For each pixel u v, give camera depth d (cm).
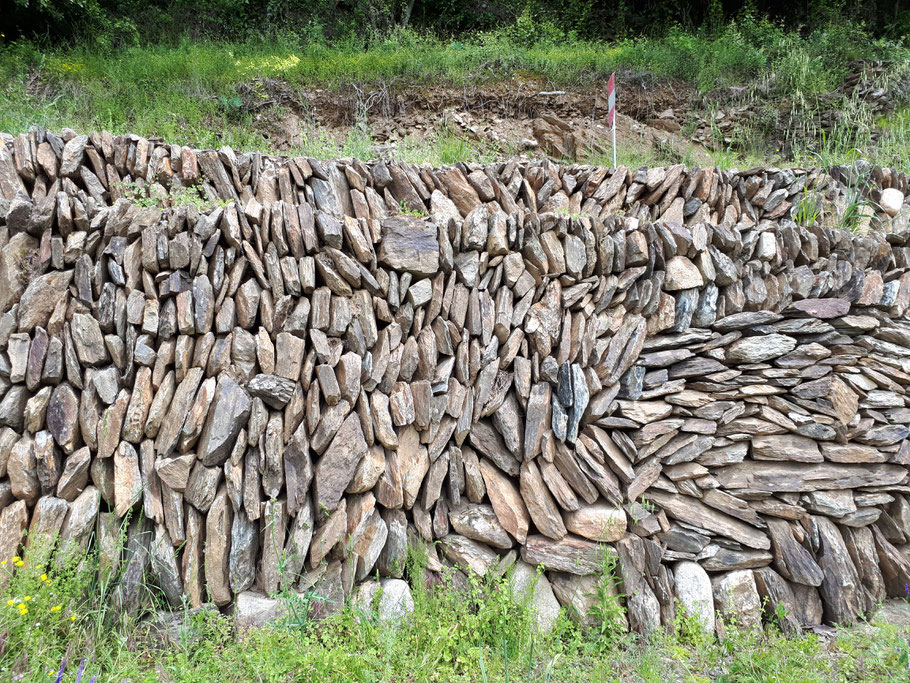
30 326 249
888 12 952
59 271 257
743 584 288
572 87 673
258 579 258
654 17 995
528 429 288
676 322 306
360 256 279
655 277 308
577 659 247
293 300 274
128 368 255
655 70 689
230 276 266
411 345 285
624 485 292
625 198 369
